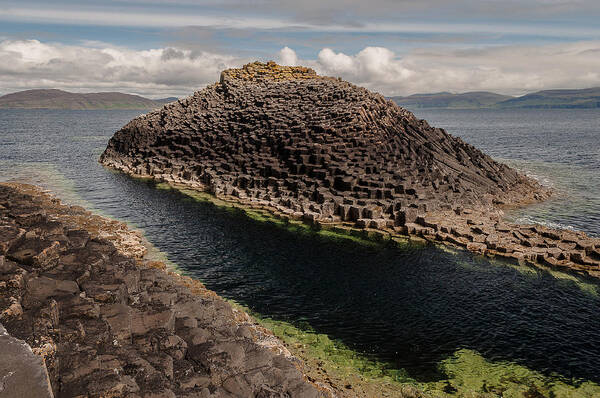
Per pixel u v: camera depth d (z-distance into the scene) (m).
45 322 12.13
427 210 46.00
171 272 29.94
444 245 38.12
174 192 60.03
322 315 25.73
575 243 36.06
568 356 21.94
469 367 20.80
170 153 79.44
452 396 18.53
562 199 58.09
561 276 31.69
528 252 34.78
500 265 33.66
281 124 72.00
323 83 88.50
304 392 14.38
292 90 88.38
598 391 19.17
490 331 24.27
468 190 56.00
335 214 47.53
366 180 52.34
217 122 83.44
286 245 38.34
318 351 21.61
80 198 55.50
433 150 68.00
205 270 32.34
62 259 17.91
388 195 49.41
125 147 90.44
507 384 19.53
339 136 64.19
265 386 13.68
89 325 13.52
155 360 13.03
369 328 24.31
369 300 27.89
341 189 53.00
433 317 25.78
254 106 85.56
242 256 35.47
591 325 25.06
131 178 70.69
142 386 11.45
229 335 17.28
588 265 33.25
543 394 18.89
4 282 13.55
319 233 41.78
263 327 23.56
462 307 27.09
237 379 13.37
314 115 72.38
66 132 183.25
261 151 68.00
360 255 36.00
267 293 28.66
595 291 29.36
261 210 50.25
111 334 13.63
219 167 67.88
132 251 33.53
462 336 23.70
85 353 11.72
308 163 60.28
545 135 186.38
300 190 53.66
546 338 23.61
